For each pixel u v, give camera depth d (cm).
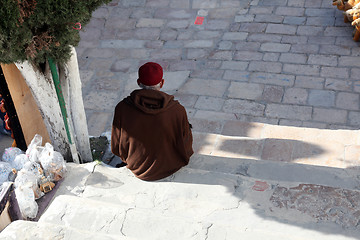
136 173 432
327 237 336
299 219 358
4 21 299
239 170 446
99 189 424
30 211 397
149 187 417
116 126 418
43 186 422
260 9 1024
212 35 966
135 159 423
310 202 376
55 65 403
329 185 399
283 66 854
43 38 343
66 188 428
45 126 503
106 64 912
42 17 325
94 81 870
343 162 518
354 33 897
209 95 805
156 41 966
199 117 750
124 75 883
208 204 386
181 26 1002
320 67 841
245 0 1061
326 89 790
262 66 860
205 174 424
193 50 928
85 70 899
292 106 762
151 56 924
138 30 1002
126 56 931
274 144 564
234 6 1045
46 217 350
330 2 1016
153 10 1056
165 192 407
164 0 1085
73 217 348
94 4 375
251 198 388
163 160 420
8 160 477
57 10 328
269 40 928
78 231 306
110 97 830
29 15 316
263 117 746
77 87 441
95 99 827
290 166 437
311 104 761
